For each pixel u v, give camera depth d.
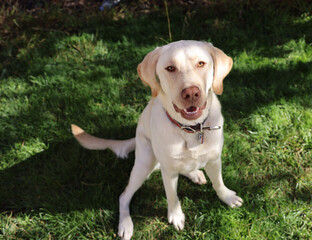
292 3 1.71
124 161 1.29
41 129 1.40
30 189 1.25
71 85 1.56
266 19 1.67
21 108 1.49
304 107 1.33
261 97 1.40
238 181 1.19
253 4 1.74
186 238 1.09
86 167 1.29
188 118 0.79
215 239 1.07
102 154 1.31
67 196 1.22
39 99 1.51
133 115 1.41
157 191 1.21
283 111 1.33
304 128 1.27
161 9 1.82
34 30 1.79
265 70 1.47
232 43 1.60
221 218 1.10
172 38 1.67
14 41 1.74
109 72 1.58
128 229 1.10
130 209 1.18
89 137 1.23
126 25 1.79
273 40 1.60
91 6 1.90
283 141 1.26
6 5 1.93
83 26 1.81
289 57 1.51
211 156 0.94
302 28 1.61
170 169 0.95
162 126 0.88
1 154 1.35
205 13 1.76
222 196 1.13
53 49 1.70
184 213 1.15
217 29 1.68
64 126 1.41
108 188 1.21
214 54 0.82
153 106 0.94
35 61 1.66
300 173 1.18
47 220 1.17
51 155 1.33
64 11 1.89
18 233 1.14
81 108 1.46
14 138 1.40
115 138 1.37
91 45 1.69
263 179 1.20
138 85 1.52
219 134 0.91
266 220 1.07
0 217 1.18
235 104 1.39
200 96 0.74
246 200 1.13
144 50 1.64
